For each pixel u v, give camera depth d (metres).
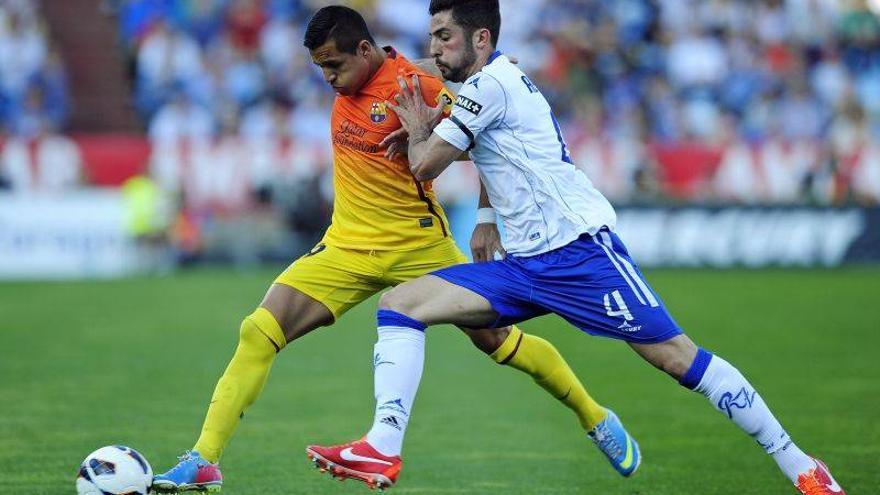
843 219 75.06
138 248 69.06
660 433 30.22
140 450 27.75
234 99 78.69
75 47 83.44
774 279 68.00
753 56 91.69
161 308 54.19
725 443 29.05
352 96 23.53
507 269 21.89
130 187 68.69
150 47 80.12
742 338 46.62
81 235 68.06
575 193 21.64
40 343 44.53
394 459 21.12
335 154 24.14
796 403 33.97
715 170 76.62
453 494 24.05
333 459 20.83
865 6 96.81
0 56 75.31
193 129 77.00
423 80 23.27
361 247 23.83
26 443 28.31
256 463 26.59
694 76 89.25
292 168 71.00
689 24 91.56
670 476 25.69
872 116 91.50
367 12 85.75
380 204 23.81
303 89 80.12
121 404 33.38
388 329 21.70
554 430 30.50
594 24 89.94
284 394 35.50
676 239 73.00
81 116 80.88
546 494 24.11
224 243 70.69
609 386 37.09
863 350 43.81
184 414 32.03
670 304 56.84
